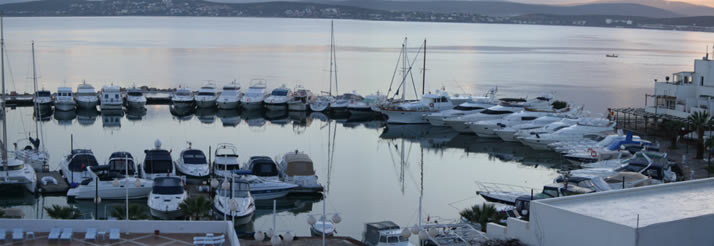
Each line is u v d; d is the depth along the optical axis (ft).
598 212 88.17
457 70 633.20
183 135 285.23
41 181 182.09
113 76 518.78
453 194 194.90
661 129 275.39
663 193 97.55
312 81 518.37
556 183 173.99
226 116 339.16
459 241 102.53
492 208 137.80
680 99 284.00
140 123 313.53
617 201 93.25
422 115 315.58
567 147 237.66
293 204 182.09
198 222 95.81
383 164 238.89
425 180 213.25
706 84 278.46
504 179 211.61
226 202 144.15
